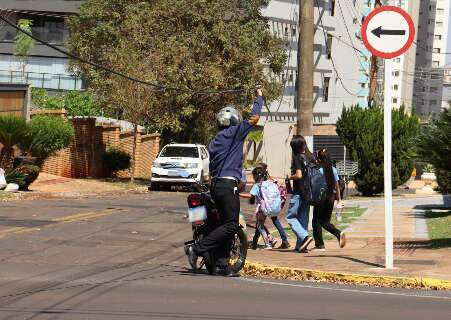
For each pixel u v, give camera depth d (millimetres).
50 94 90312
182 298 14062
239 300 14055
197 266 18906
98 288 14984
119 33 64938
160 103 59656
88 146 58000
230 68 62000
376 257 19938
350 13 104500
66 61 91125
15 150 47938
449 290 16062
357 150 53250
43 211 31719
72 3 89812
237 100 63062
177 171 52625
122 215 31969
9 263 18484
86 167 57938
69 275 16750
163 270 18109
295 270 17594
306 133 27828
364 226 29406
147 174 68812
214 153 16562
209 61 61344
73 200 39469
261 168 23297
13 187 41688
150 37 61062
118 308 12922
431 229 27812
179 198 45562
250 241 25297
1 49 91688
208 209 16812
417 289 16156
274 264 18547
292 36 91062
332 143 89375
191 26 62188
